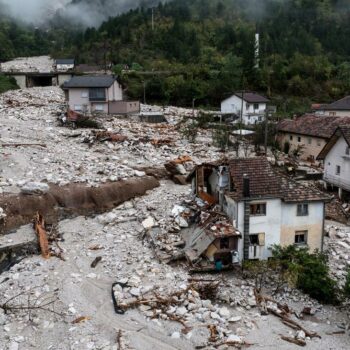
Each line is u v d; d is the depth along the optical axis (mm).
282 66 113125
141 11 153000
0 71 97312
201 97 94312
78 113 65688
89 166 43781
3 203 34906
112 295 24688
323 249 30609
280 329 22391
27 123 60719
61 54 134875
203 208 31781
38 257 29516
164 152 52125
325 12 161875
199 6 165750
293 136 59031
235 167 29469
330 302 25516
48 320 22672
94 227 34375
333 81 110125
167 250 29328
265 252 28734
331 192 44344
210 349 20328
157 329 21797
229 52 119000
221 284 26250
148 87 94375
